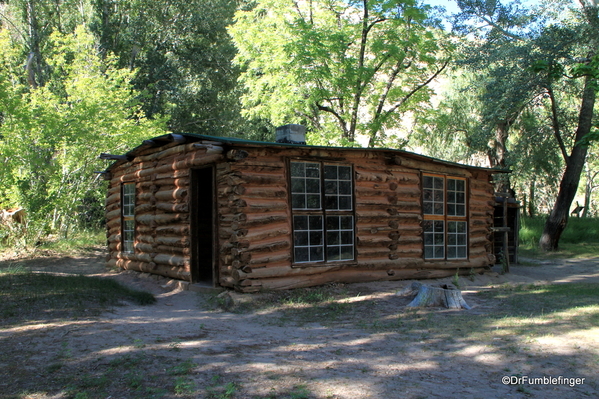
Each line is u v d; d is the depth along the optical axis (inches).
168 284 414.6
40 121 596.4
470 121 1069.8
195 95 1203.2
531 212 1263.5
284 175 373.1
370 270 420.2
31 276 370.3
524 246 943.0
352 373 186.4
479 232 527.8
